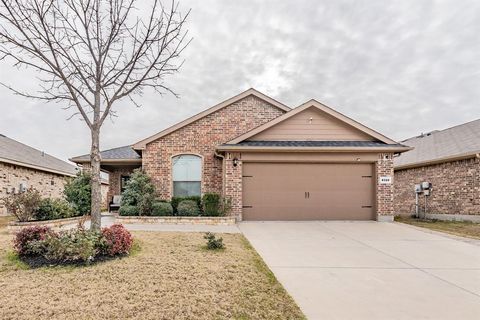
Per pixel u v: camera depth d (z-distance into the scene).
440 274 5.30
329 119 12.62
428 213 14.97
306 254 6.55
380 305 3.97
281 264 5.78
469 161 12.79
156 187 13.09
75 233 5.94
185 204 11.61
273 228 9.99
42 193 18.75
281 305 3.90
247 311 3.71
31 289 4.21
